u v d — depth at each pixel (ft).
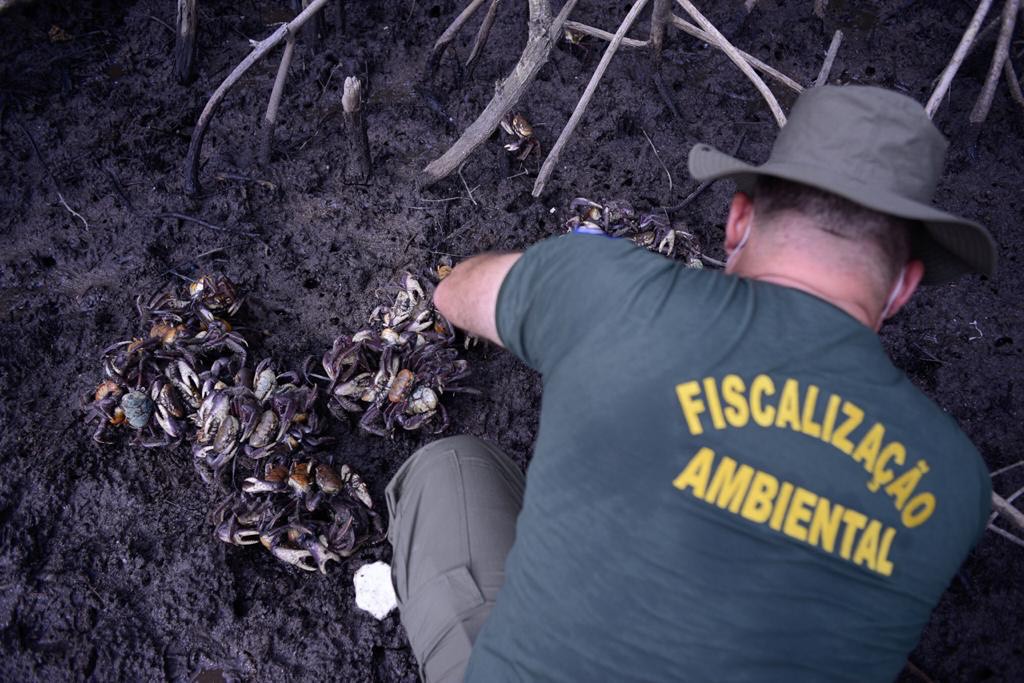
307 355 6.13
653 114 7.75
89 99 7.55
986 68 8.23
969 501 2.69
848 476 2.55
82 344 6.08
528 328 3.05
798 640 2.53
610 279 2.83
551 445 2.81
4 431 5.60
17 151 7.16
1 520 5.23
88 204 6.86
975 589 5.26
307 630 4.99
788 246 2.80
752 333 2.66
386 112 7.65
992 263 2.95
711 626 2.54
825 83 7.52
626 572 2.63
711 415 2.59
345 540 5.14
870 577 2.56
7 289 6.32
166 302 6.05
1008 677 4.98
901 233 2.79
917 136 2.76
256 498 5.28
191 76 7.80
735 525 2.54
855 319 2.72
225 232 6.75
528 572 2.85
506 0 8.50
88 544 5.21
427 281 6.25
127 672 4.80
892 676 2.68
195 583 5.09
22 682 4.74
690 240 6.61
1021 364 6.31
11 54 7.77
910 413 2.65
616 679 2.63
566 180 7.27
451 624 3.58
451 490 3.92
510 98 6.57
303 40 8.11
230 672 4.84
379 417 5.72
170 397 5.54
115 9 8.34
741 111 7.91
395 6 8.54
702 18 6.93
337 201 7.00
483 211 7.00
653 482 2.61
